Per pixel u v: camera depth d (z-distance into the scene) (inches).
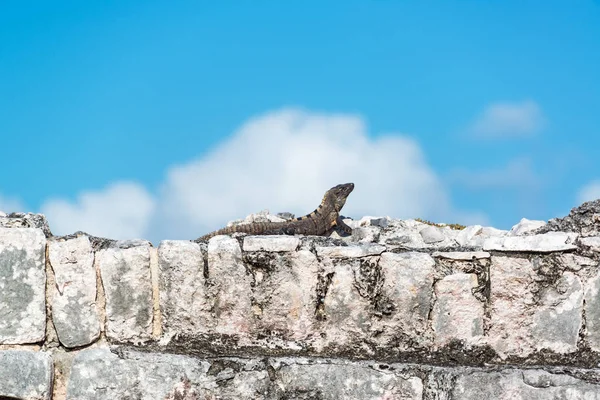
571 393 562.9
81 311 602.5
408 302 601.6
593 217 637.3
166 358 591.8
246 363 591.8
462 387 573.3
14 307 593.3
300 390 586.2
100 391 585.3
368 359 601.6
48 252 604.1
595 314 599.5
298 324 606.9
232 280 605.9
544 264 602.5
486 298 607.2
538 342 601.6
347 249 608.4
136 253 608.1
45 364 586.9
